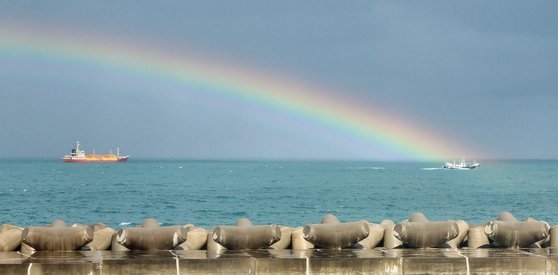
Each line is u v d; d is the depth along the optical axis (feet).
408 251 67.92
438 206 298.15
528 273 63.77
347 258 63.26
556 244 71.61
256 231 68.39
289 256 64.23
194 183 507.71
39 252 66.39
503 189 453.58
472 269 63.52
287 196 359.25
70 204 286.25
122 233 66.90
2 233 67.46
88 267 60.49
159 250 67.51
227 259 62.39
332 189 437.58
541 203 321.11
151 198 330.54
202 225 206.28
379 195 377.09
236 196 354.13
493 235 70.13
